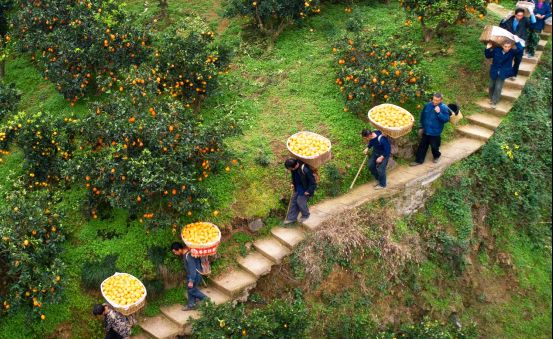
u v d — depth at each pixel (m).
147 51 10.99
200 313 8.23
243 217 9.21
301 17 12.77
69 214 9.16
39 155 9.48
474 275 10.44
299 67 12.10
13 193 8.91
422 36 12.80
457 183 10.62
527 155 11.46
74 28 10.79
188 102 10.59
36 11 11.44
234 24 13.30
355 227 9.36
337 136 10.48
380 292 9.41
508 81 12.07
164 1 13.38
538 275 11.05
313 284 8.98
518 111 11.74
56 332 8.16
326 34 12.96
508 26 11.85
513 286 10.81
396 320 9.42
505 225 11.23
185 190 8.42
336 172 9.88
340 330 8.90
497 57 10.98
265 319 7.71
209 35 11.50
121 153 8.45
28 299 8.00
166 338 8.12
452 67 12.05
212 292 8.67
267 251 8.99
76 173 8.70
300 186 8.95
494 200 11.15
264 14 12.19
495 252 10.98
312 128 10.63
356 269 9.30
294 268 8.91
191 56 10.52
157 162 8.30
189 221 8.83
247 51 12.54
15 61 12.82
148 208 8.48
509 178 11.30
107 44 10.54
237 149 10.07
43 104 11.43
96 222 9.07
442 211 10.41
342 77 10.98
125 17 11.29
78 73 10.78
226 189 9.39
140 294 7.89
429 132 10.07
